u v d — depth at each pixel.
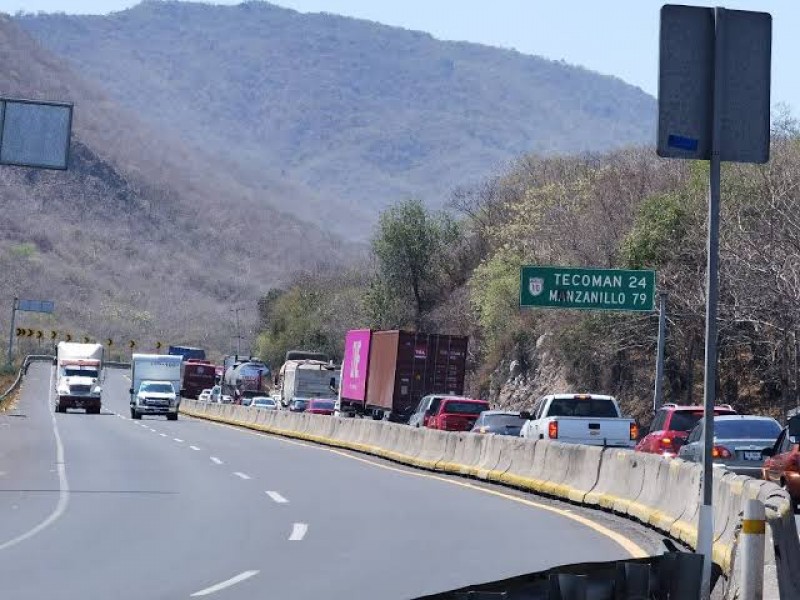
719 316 80.00
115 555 26.77
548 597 17.19
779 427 44.97
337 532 31.28
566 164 155.75
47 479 47.28
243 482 46.72
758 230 80.19
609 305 80.44
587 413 55.16
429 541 29.58
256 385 182.62
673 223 89.69
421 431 61.56
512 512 37.06
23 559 26.05
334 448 76.44
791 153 88.25
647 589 18.31
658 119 21.53
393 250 164.62
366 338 107.62
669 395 92.19
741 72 21.62
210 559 26.22
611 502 37.47
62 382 142.75
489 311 121.69
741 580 18.44
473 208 168.12
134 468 53.62
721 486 26.95
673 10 21.62
